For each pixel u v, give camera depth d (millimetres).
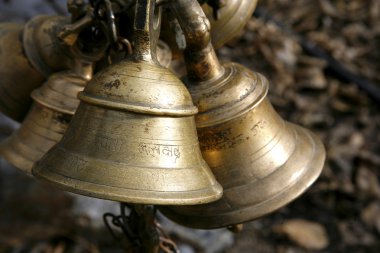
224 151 816
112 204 1778
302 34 2822
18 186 1754
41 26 956
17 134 937
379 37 2930
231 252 1855
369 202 2117
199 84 808
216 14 859
